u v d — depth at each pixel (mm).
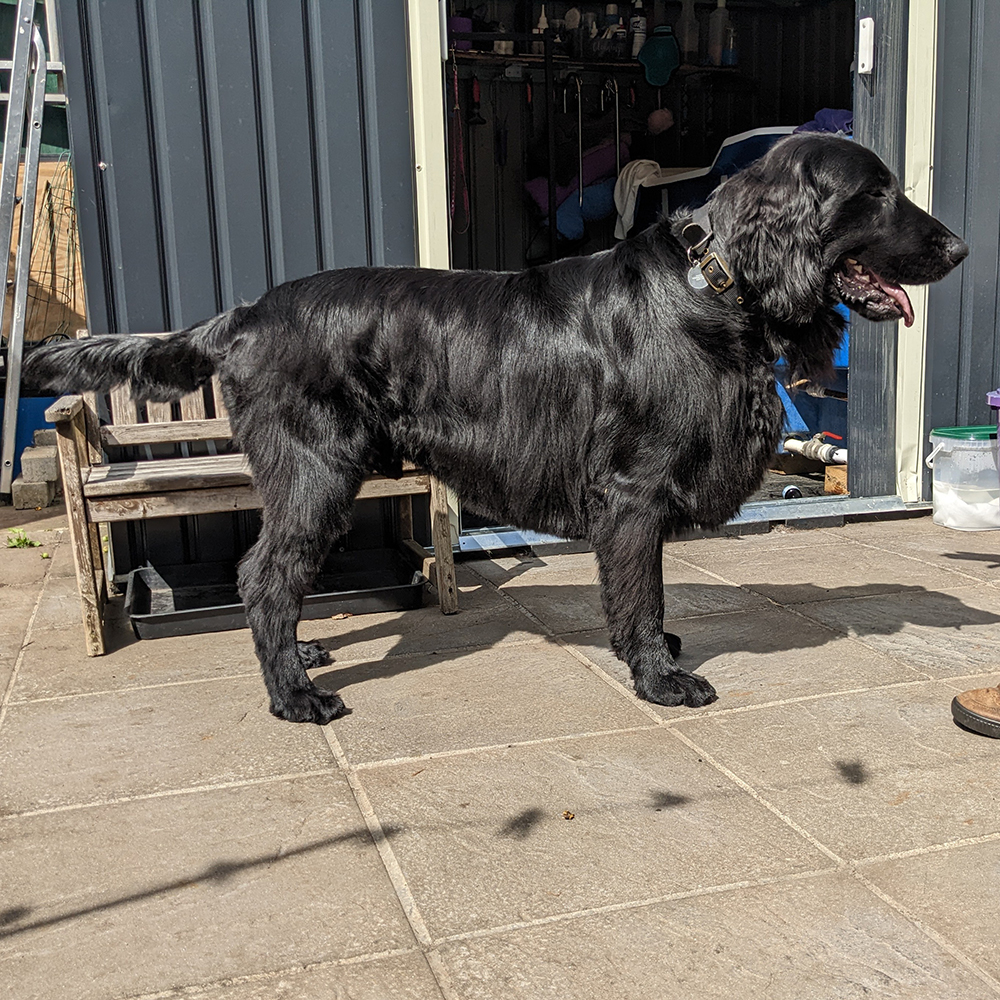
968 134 4727
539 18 7445
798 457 6164
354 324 2775
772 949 1733
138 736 2680
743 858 2023
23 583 4242
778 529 4816
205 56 3719
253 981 1682
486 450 2818
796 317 2562
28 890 1967
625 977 1670
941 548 4422
